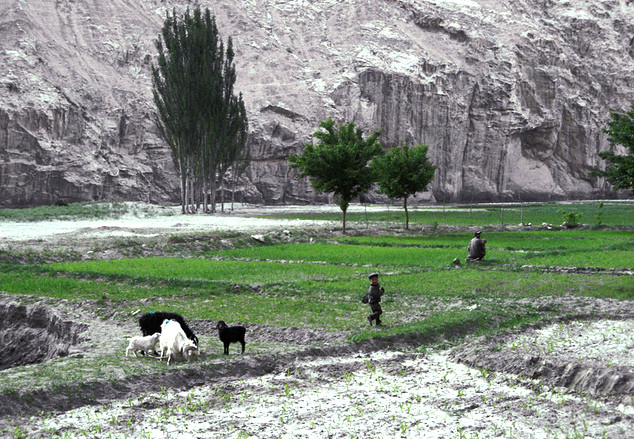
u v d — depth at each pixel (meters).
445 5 163.88
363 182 55.44
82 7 137.75
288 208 109.44
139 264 33.72
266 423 11.17
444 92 143.88
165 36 82.06
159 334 15.30
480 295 23.42
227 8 151.25
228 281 26.98
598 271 29.30
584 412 11.48
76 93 119.19
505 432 10.59
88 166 111.94
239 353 15.59
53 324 21.11
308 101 133.88
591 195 159.12
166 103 83.12
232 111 86.00
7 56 114.31
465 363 15.02
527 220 73.19
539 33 162.50
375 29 152.50
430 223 65.69
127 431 10.83
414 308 21.48
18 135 105.75
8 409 11.56
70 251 37.31
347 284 26.16
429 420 11.26
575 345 15.91
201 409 11.95
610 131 50.50
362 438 10.46
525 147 157.00
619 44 176.38
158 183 121.94
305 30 153.75
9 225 58.31
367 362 15.00
